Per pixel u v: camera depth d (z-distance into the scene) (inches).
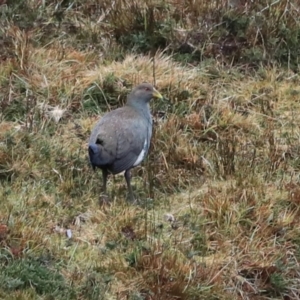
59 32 586.2
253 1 612.4
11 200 453.7
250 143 516.7
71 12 601.6
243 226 454.9
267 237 450.0
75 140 506.9
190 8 604.7
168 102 539.5
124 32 590.2
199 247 441.7
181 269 418.6
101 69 552.4
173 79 548.7
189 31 590.2
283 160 502.6
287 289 431.8
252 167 489.4
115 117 462.3
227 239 446.3
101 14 602.5
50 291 397.4
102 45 581.0
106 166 451.8
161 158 493.7
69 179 474.3
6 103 522.3
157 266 418.0
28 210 446.6
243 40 593.6
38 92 534.0
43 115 516.7
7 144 485.7
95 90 538.9
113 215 450.0
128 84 544.4
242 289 426.9
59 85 537.3
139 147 459.5
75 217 449.4
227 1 608.1
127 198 463.5
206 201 460.8
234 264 433.7
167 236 443.8
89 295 399.9
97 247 432.8
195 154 499.2
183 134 512.7
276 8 605.0
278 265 436.5
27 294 391.2
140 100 474.3
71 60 558.3
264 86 567.5
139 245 429.4
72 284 404.5
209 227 452.1
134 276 415.5
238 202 463.2
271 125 535.5
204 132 520.1
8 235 422.3
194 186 480.1
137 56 573.9
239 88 565.0
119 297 404.2
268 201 465.7
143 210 458.3
